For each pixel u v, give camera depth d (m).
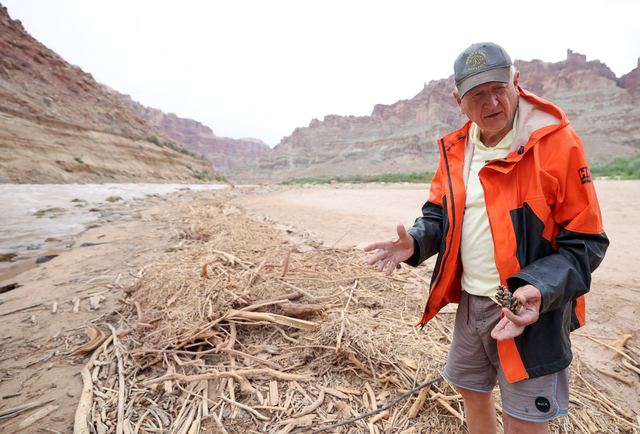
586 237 1.15
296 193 22.25
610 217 7.85
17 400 2.36
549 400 1.26
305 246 6.18
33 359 2.85
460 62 1.26
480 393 1.59
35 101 57.00
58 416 2.21
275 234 7.31
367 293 3.67
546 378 1.26
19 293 4.30
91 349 2.92
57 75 73.56
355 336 2.64
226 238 6.53
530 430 1.30
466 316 1.53
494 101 1.21
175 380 2.47
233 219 9.56
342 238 7.11
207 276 3.85
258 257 5.10
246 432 2.02
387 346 2.55
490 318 1.42
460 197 1.47
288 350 2.77
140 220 10.20
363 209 12.07
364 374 2.48
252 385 2.42
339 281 4.02
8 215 11.52
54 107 61.47
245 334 3.08
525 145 1.26
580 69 172.25
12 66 62.47
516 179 1.30
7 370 2.70
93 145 47.59
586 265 1.13
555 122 1.24
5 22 74.44
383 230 7.89
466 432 1.97
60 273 5.11
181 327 2.97
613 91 150.75
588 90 158.38
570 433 1.96
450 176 1.53
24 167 32.78
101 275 4.94
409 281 4.10
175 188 36.31
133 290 3.90
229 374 2.42
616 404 2.21
